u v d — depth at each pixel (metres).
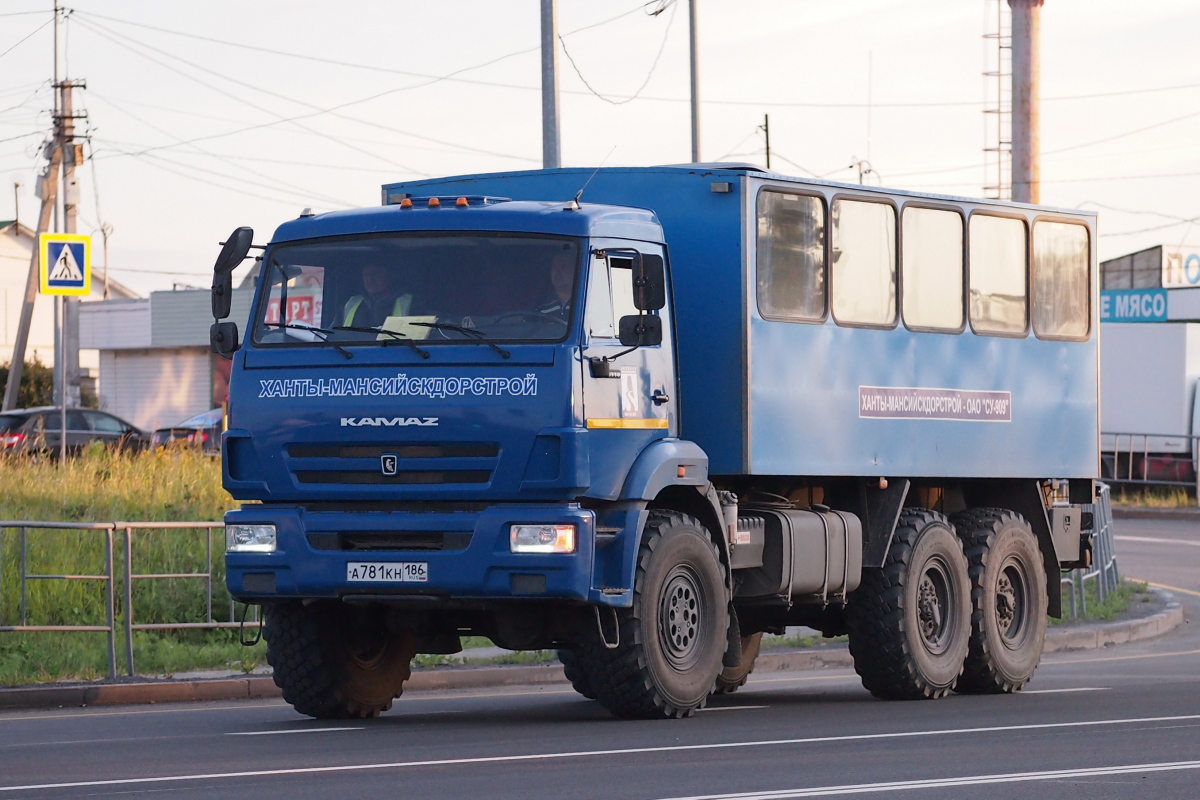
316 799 11.41
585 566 16.02
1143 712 17.80
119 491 34.44
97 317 104.25
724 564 18.08
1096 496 24.31
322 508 16.70
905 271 20.89
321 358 16.69
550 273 16.47
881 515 20.83
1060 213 23.33
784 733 15.78
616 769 13.00
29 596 24.09
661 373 17.44
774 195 19.02
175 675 22.31
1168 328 63.38
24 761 13.89
